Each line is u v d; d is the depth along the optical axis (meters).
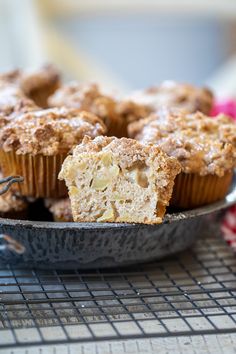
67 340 0.38
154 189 0.42
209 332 0.39
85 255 0.44
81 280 0.45
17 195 0.48
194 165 0.47
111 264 0.46
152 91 0.63
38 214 0.49
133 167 0.42
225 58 1.17
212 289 0.44
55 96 0.58
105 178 0.42
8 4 0.98
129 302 0.43
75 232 0.43
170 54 1.14
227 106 0.70
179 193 0.49
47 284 0.44
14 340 0.38
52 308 0.40
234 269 0.48
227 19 1.10
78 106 0.55
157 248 0.46
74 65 1.03
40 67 0.66
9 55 1.02
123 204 0.42
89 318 0.41
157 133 0.48
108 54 1.09
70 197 0.43
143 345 0.39
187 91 0.61
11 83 0.61
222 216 0.54
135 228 0.43
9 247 0.43
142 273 0.47
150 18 1.08
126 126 0.57
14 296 0.43
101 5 1.03
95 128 0.47
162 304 0.43
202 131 0.49
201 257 0.50
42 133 0.45
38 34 0.98
